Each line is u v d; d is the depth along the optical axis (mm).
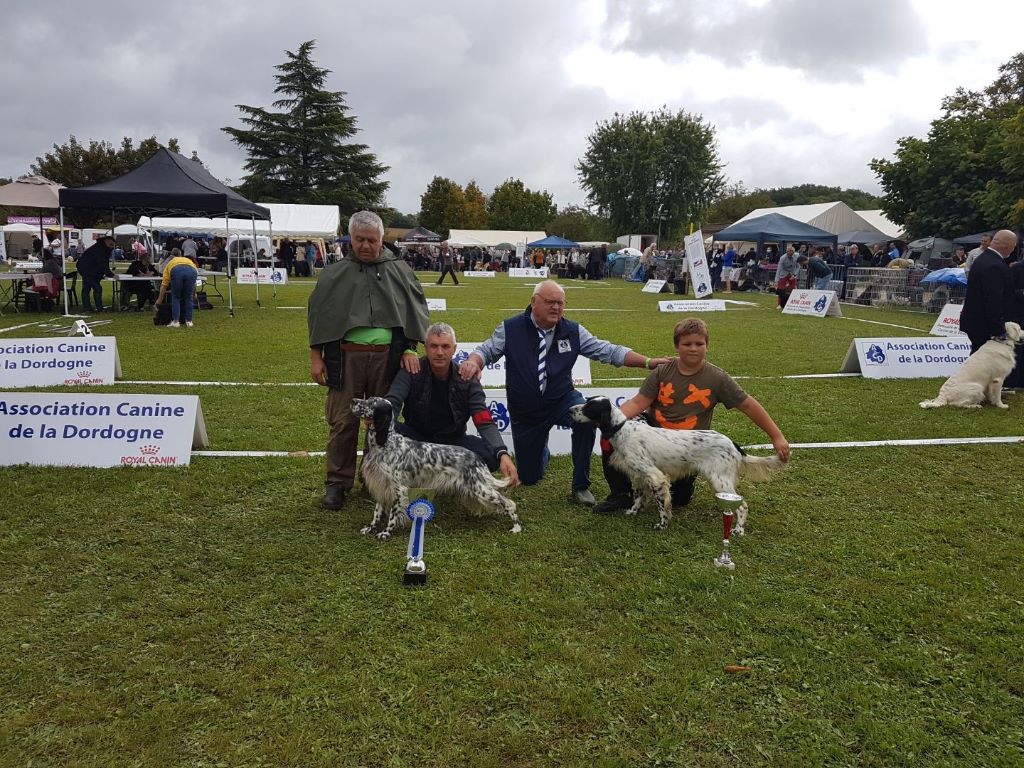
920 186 27516
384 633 3053
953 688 2723
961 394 7516
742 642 3029
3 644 2895
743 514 4211
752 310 19109
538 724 2480
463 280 35500
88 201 13562
